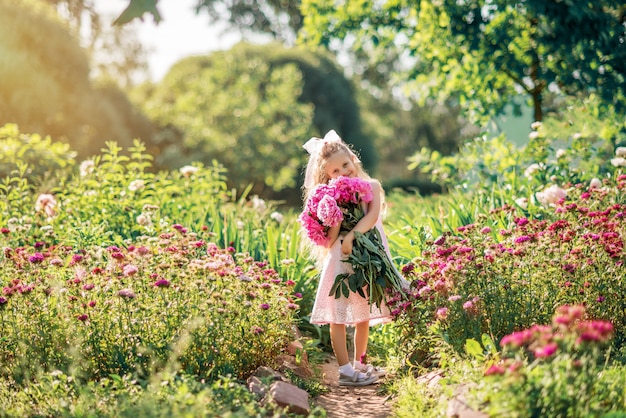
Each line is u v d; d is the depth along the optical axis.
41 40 16.95
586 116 7.65
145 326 4.04
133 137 20.83
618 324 4.32
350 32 10.06
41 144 8.80
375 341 5.41
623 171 6.40
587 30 8.08
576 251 4.36
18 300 4.21
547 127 7.68
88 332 4.02
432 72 10.14
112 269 4.38
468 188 8.07
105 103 18.95
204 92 21.84
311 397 4.35
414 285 4.57
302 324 5.84
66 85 17.80
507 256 4.41
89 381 3.68
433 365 4.33
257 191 22.98
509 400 2.96
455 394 3.54
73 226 6.29
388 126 38.12
